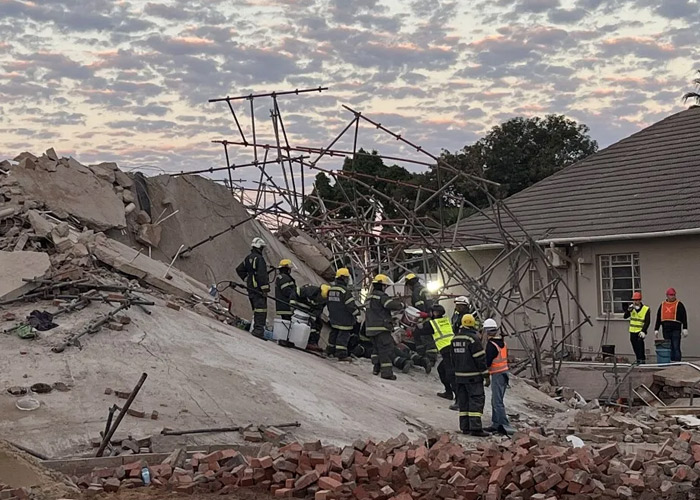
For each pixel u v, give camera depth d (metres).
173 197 20.64
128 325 14.09
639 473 11.24
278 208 23.09
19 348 12.69
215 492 9.31
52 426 10.71
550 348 24.84
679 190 25.67
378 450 10.64
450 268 23.28
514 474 10.38
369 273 23.42
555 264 25.59
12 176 17.75
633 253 24.84
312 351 18.12
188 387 12.59
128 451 10.30
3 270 14.71
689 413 17.62
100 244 17.05
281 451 10.06
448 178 44.56
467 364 14.39
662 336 22.39
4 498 8.00
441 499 9.69
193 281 18.78
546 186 29.92
